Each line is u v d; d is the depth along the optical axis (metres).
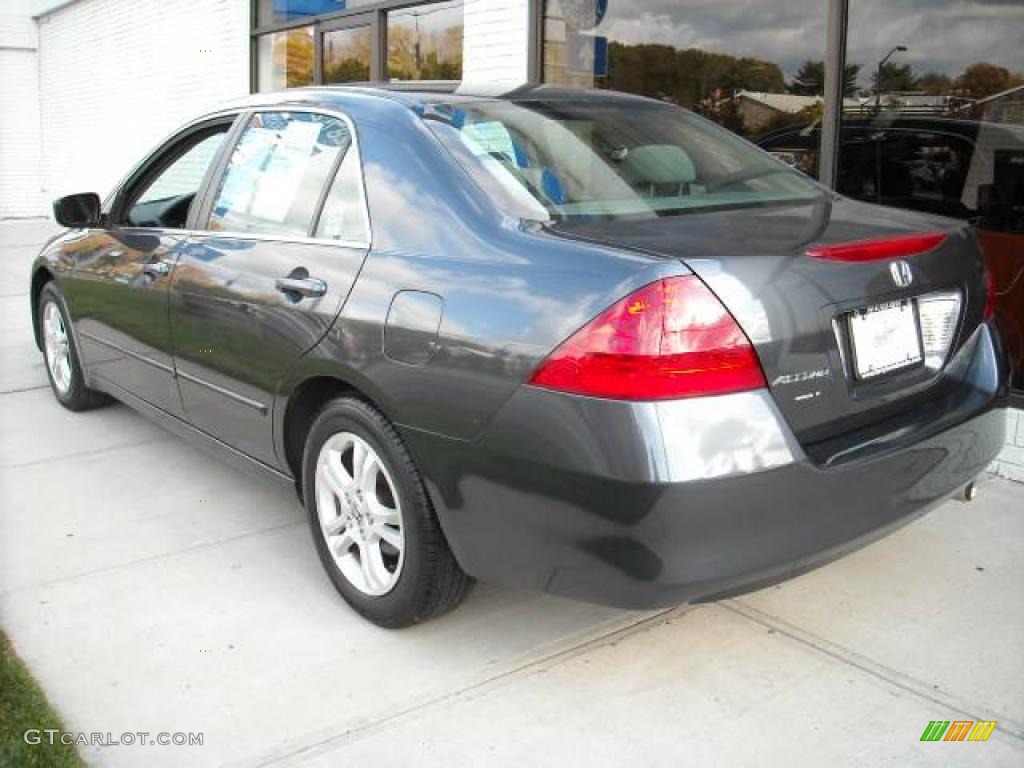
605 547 2.41
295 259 3.35
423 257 2.89
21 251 13.06
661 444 2.30
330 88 3.67
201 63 11.81
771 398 2.43
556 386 2.44
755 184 3.35
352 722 2.71
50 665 2.98
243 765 2.54
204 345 3.79
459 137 3.11
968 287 3.02
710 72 5.98
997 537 3.79
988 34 4.66
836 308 2.57
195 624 3.21
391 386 2.85
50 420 5.40
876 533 2.69
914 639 3.09
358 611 3.21
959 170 4.82
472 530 2.71
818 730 2.66
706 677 2.90
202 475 4.55
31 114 18.22
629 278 2.39
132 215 4.65
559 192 2.96
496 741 2.63
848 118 5.25
